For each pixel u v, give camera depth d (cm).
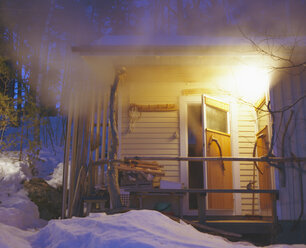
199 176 1001
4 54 971
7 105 880
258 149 726
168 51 563
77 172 699
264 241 604
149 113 766
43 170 884
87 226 423
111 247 323
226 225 566
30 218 662
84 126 733
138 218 410
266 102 629
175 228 418
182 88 771
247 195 722
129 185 653
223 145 730
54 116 1103
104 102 767
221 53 560
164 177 739
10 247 384
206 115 713
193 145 1039
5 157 863
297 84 560
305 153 529
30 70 1026
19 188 752
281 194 555
